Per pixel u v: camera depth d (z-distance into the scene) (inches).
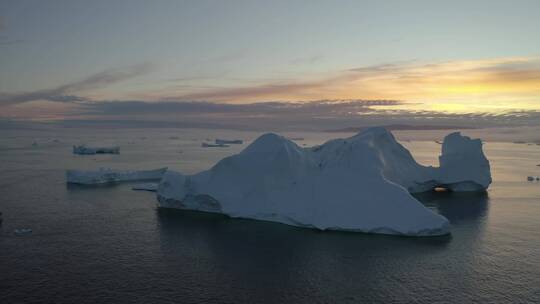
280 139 1797.5
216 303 995.3
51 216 1786.4
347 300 1006.4
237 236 1493.6
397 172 2153.1
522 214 1814.7
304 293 1043.3
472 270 1172.5
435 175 2311.8
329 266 1210.0
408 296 1023.6
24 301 1000.2
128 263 1242.0
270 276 1145.4
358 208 1540.4
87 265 1223.5
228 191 1792.6
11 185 2600.9
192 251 1343.5
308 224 1571.1
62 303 992.2
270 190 1712.6
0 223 1669.5
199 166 3880.4
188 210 1898.4
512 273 1151.6
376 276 1138.0
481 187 2380.7
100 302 999.0
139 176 2878.9
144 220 1720.0
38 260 1262.3
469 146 2406.5
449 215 1796.3
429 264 1218.0
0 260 1259.8
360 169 1627.7
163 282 1109.1
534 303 983.0
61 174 3152.1
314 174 1702.8
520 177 3068.4
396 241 1414.9
